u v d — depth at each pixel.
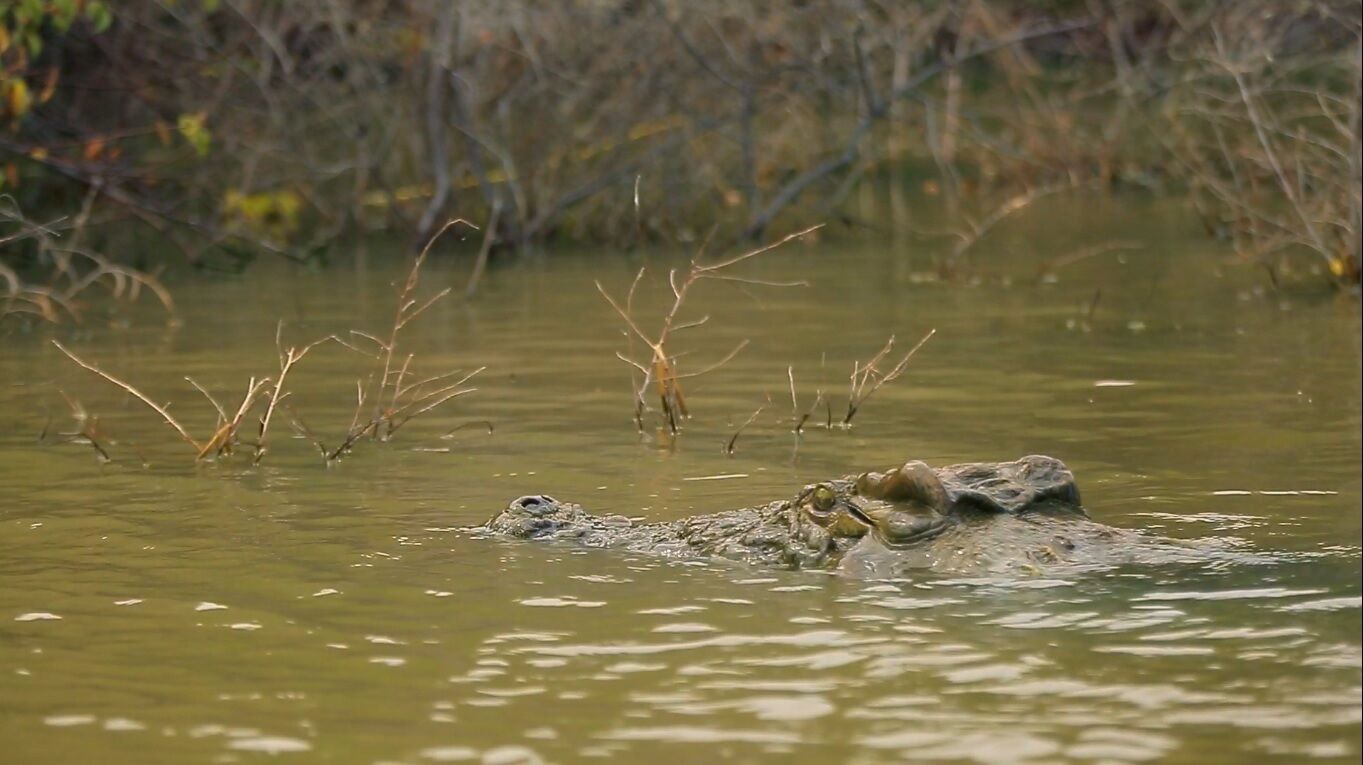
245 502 16.31
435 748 9.84
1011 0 50.81
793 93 42.09
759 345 25.53
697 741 9.85
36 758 9.83
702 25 41.88
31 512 15.97
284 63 37.81
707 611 12.30
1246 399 20.44
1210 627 11.55
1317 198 32.19
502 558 13.98
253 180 40.44
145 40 39.12
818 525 13.64
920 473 13.41
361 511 15.86
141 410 21.36
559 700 10.59
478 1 38.91
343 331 27.47
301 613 12.52
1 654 11.68
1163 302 28.95
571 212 41.09
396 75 42.34
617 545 14.29
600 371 23.58
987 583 12.62
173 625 12.28
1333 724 9.82
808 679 10.84
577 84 40.19
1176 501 15.44
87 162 34.91
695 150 42.22
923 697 10.46
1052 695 10.42
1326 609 11.87
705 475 17.25
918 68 50.81
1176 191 45.81
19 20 30.98
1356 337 24.83
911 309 28.78
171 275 34.84
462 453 18.58
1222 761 9.34
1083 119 51.72
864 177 49.31
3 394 22.58
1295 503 15.27
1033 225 40.66
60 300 28.80
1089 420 19.45
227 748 9.93
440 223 39.69
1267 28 46.50
